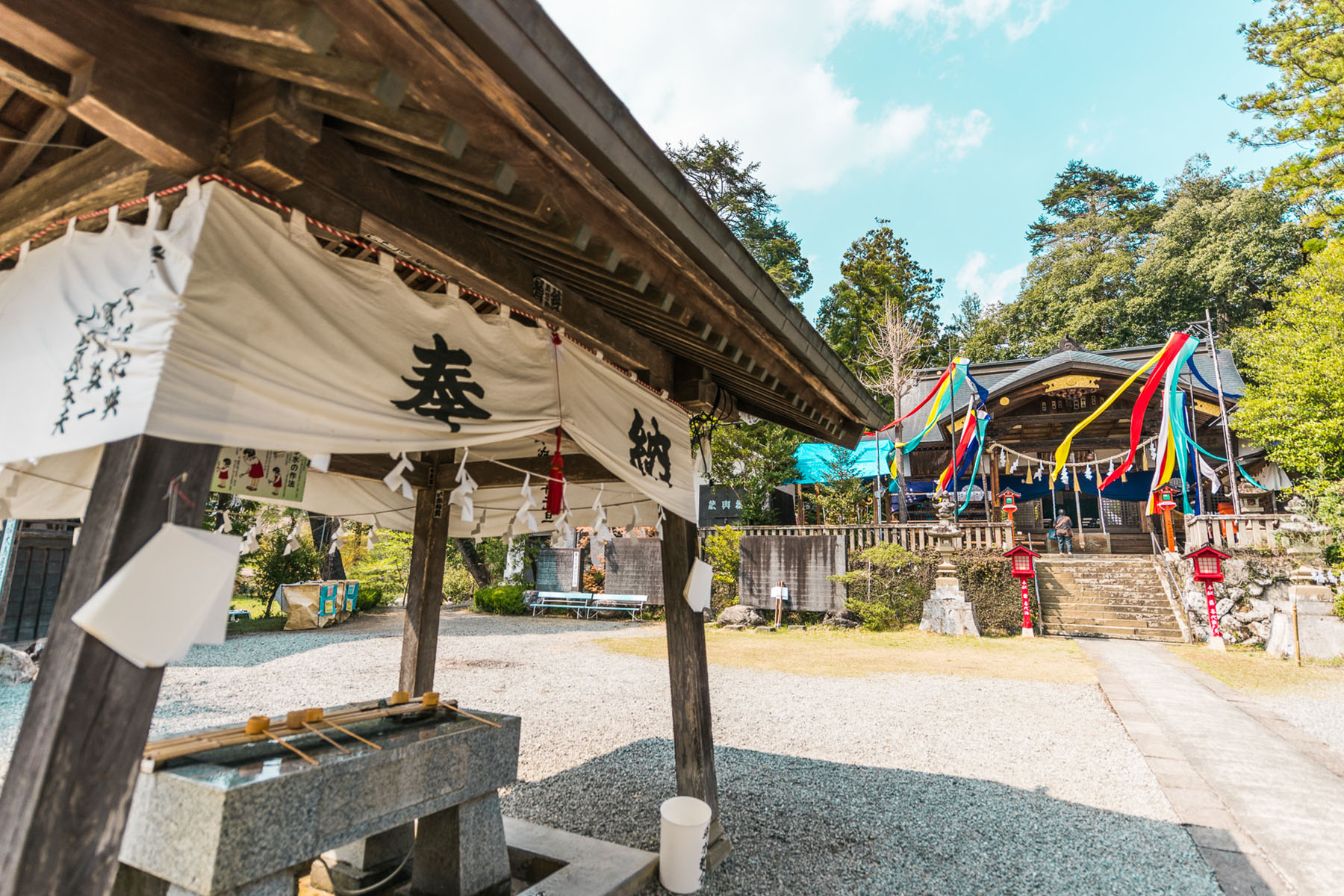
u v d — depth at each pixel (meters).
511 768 3.09
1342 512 11.54
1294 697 7.89
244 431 1.61
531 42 1.47
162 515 1.41
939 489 16.64
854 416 4.75
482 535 5.69
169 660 1.35
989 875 3.43
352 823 2.33
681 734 3.58
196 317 1.54
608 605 16.36
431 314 2.32
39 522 9.55
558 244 2.20
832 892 3.21
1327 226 14.38
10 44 1.39
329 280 1.96
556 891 2.89
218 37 1.53
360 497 5.08
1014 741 6.03
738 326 3.14
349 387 1.95
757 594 14.73
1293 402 12.74
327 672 8.80
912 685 8.48
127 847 2.15
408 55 1.37
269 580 14.88
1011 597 13.29
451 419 2.30
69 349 1.74
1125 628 12.91
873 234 25.95
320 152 1.73
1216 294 27.27
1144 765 5.34
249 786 2.03
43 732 1.24
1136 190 36.62
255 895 2.05
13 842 1.17
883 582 13.97
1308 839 3.87
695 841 3.15
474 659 10.13
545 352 2.87
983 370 22.67
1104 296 32.03
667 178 2.08
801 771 5.11
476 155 1.71
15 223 2.12
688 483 3.93
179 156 1.52
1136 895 3.22
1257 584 11.88
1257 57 14.02
